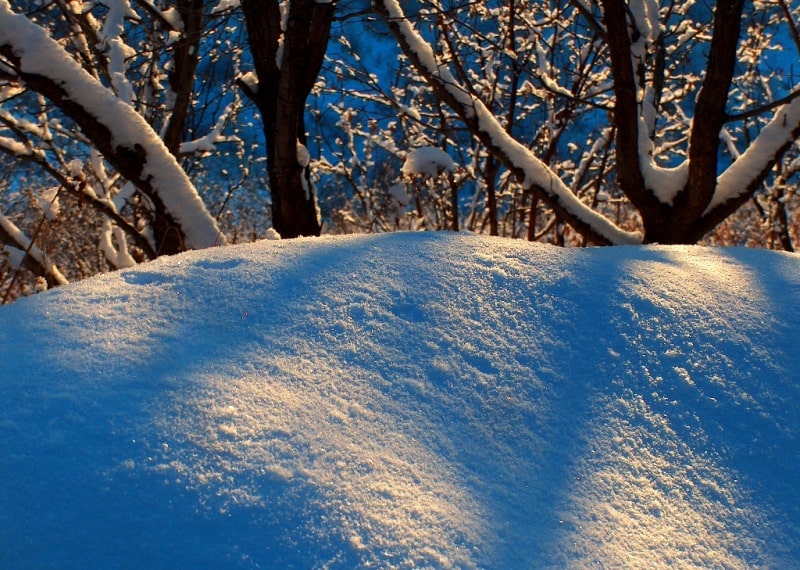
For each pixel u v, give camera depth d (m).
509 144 5.17
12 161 8.17
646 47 5.15
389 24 5.24
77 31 6.08
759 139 4.86
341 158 8.78
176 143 5.87
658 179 4.78
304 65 4.64
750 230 9.19
